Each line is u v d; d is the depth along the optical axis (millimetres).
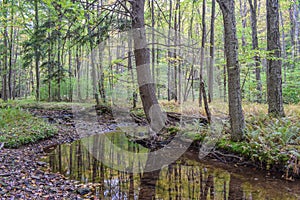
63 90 17219
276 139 5535
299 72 12047
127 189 4301
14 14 16250
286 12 17781
